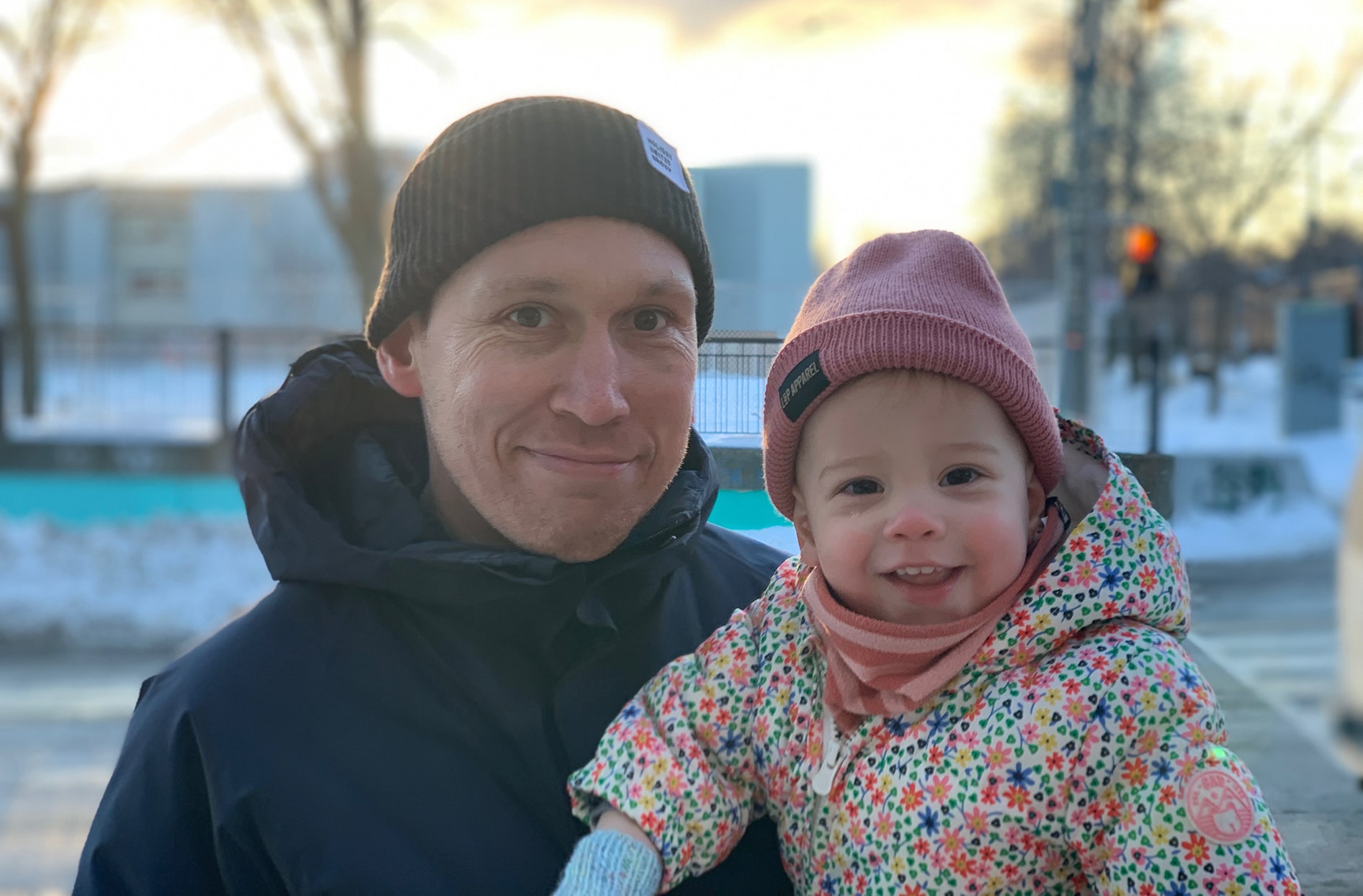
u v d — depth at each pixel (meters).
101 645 7.83
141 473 11.59
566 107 1.15
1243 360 21.78
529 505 1.13
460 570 1.14
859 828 1.16
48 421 12.84
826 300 1.23
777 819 1.24
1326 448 14.30
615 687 1.26
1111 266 21.36
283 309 17.34
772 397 1.25
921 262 1.21
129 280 23.02
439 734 1.15
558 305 1.11
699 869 1.18
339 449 1.36
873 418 1.16
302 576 1.19
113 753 5.51
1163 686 1.07
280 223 29.98
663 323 1.17
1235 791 1.01
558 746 1.20
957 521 1.13
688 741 1.21
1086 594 1.11
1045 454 1.18
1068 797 1.07
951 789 1.11
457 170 1.13
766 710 1.24
